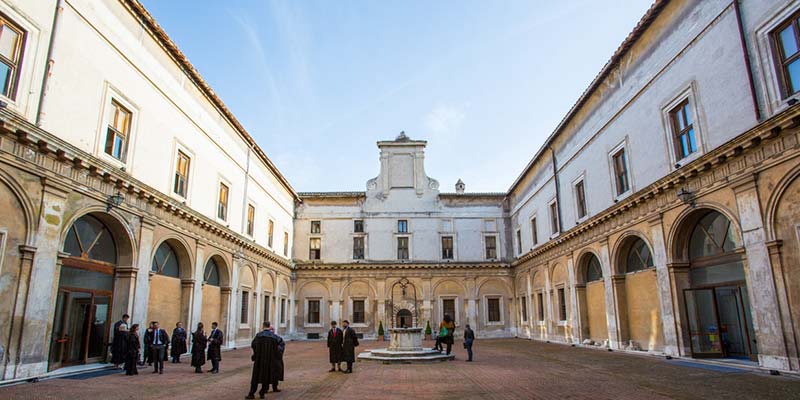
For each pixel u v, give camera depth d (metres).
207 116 21.52
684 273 15.86
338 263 35.03
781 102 11.80
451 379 12.70
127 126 15.70
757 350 13.11
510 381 12.16
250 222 26.78
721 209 13.65
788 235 11.51
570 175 24.97
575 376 12.78
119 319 14.96
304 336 34.28
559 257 26.28
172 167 18.30
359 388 11.33
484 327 34.81
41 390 10.33
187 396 10.27
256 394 10.52
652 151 17.22
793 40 11.60
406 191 37.12
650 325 17.81
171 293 18.38
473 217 37.00
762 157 12.16
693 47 14.98
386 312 34.62
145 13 16.23
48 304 11.80
